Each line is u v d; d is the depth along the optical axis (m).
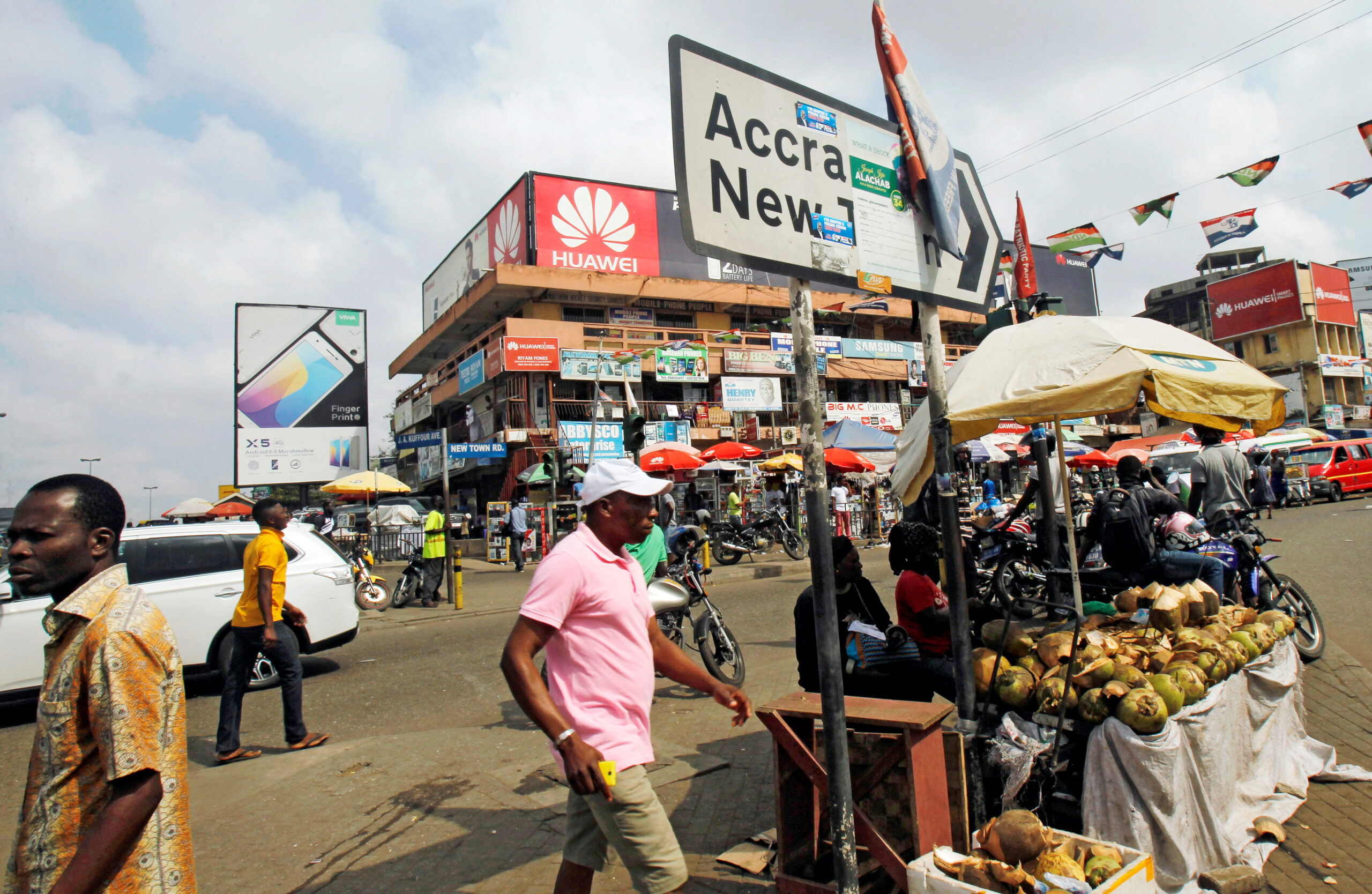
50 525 1.80
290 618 7.39
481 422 30.69
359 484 17.55
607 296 29.83
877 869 3.12
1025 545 7.93
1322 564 10.27
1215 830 3.13
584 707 2.43
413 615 12.43
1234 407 3.58
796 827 3.16
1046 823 3.23
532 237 29.81
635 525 2.62
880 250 3.07
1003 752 3.23
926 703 3.11
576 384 28.39
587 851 2.66
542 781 4.60
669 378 27.89
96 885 1.60
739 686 6.82
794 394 31.92
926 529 4.59
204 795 4.75
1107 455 21.02
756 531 17.66
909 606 4.41
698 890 3.27
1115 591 5.79
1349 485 23.95
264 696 7.44
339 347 26.52
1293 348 42.88
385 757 5.20
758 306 32.03
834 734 2.43
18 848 1.72
